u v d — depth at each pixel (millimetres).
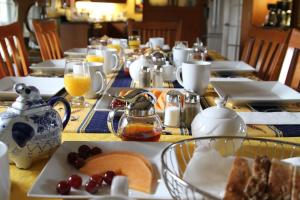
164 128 998
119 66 1979
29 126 725
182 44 2139
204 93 1390
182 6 4418
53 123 766
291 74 1680
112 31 4801
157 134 860
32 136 726
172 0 4422
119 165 696
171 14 4434
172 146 717
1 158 571
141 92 1118
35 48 3143
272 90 1396
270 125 1024
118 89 1348
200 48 2227
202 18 4457
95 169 701
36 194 604
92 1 5070
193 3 4422
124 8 5523
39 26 2369
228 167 647
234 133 817
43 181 645
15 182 692
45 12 3684
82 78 1227
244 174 551
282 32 1950
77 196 604
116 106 1122
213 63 1996
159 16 4441
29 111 737
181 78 1458
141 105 888
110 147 789
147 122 873
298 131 978
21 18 3547
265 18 4824
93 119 1055
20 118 724
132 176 659
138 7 5520
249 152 825
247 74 1827
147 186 631
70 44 3941
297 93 1286
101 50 1762
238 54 5312
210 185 623
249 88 1407
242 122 857
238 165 564
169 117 1006
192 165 644
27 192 658
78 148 775
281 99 1212
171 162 695
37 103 754
